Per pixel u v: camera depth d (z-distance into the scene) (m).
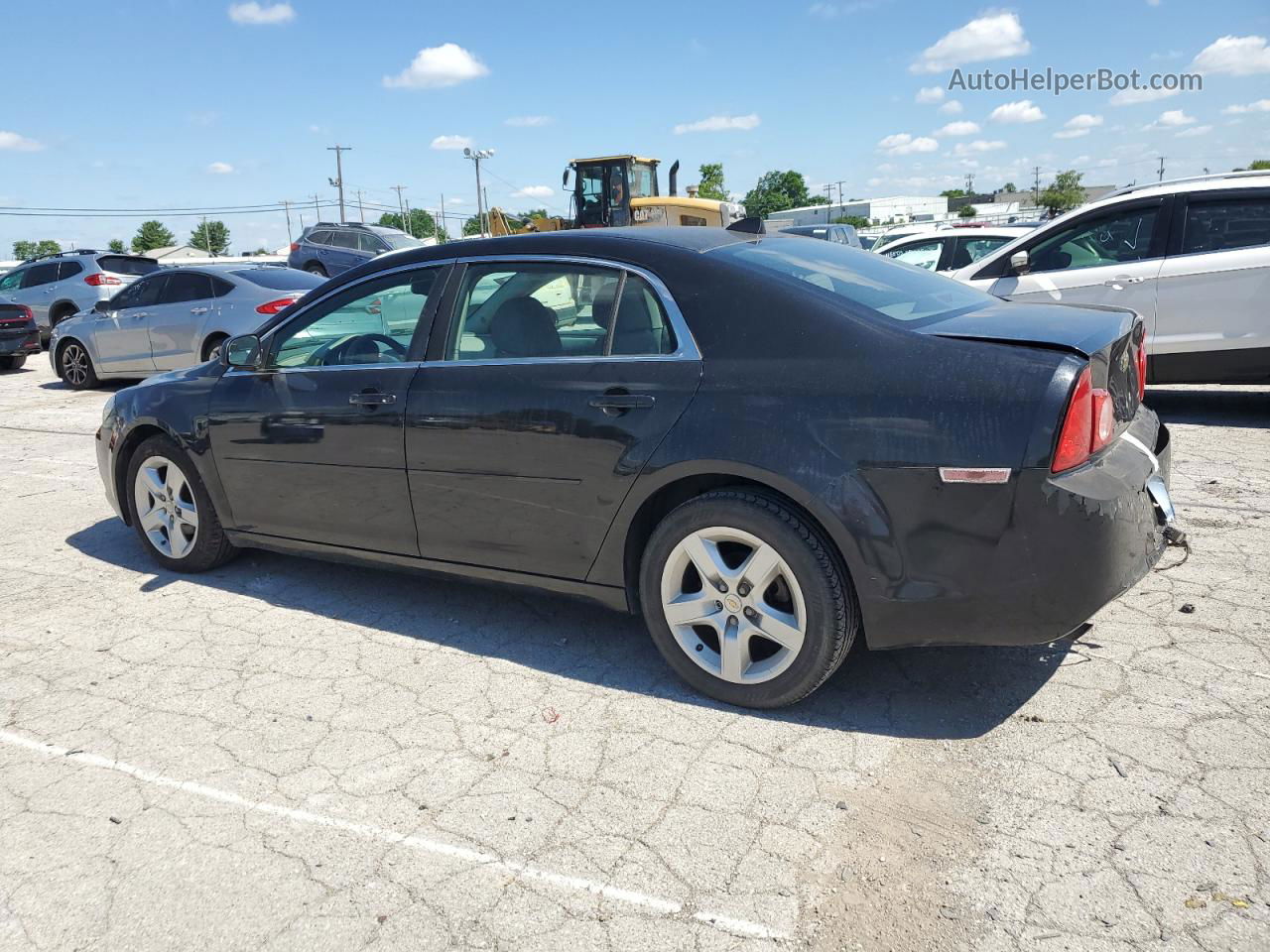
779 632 3.22
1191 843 2.54
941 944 2.25
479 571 3.89
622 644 3.98
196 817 2.85
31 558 5.39
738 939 2.29
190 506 4.93
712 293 3.34
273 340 4.49
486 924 2.37
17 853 2.72
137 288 12.44
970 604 2.92
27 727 3.42
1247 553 4.58
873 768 2.98
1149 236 7.58
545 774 3.02
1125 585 2.94
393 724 3.37
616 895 2.46
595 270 3.59
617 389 3.40
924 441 2.90
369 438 4.02
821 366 3.10
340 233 25.05
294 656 3.96
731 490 3.24
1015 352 2.92
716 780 2.95
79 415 10.80
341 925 2.39
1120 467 2.98
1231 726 3.08
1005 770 2.93
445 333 3.91
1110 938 2.23
